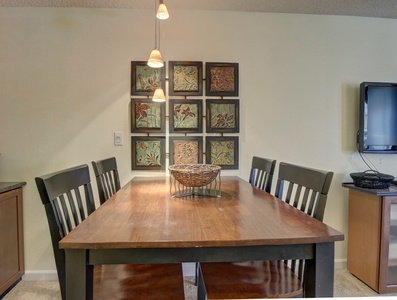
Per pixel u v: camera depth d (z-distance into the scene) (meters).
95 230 1.01
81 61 2.28
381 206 2.02
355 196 2.29
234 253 0.97
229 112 2.37
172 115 2.33
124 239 0.93
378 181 2.11
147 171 2.33
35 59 2.26
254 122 2.40
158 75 2.32
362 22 2.46
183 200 1.47
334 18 2.44
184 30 2.34
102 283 1.18
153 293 1.12
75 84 2.28
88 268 0.93
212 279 1.21
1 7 2.22
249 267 1.33
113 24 2.30
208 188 1.77
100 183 1.72
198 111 2.34
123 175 2.32
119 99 2.31
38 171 2.27
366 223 2.16
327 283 0.99
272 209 1.30
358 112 2.46
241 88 2.39
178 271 1.29
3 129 2.24
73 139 2.29
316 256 0.99
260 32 2.39
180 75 2.33
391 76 2.50
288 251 0.99
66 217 1.19
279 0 2.19
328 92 2.45
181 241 0.92
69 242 0.90
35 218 2.27
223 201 1.45
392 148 2.38
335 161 2.46
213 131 2.36
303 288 1.10
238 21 2.38
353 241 2.32
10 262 2.06
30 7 2.24
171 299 1.08
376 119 2.37
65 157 2.29
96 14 2.29
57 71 2.27
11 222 2.07
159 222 1.10
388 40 2.49
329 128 2.46
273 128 2.42
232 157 2.38
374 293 2.03
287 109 2.43
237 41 2.38
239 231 1.01
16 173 2.25
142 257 0.94
